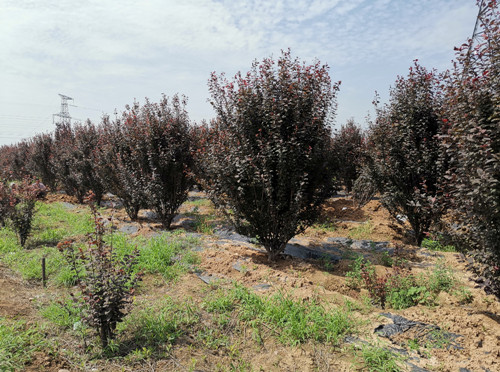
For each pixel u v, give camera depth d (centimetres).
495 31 509
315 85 732
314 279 649
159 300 542
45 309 509
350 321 475
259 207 733
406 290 584
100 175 1307
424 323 468
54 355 397
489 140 450
